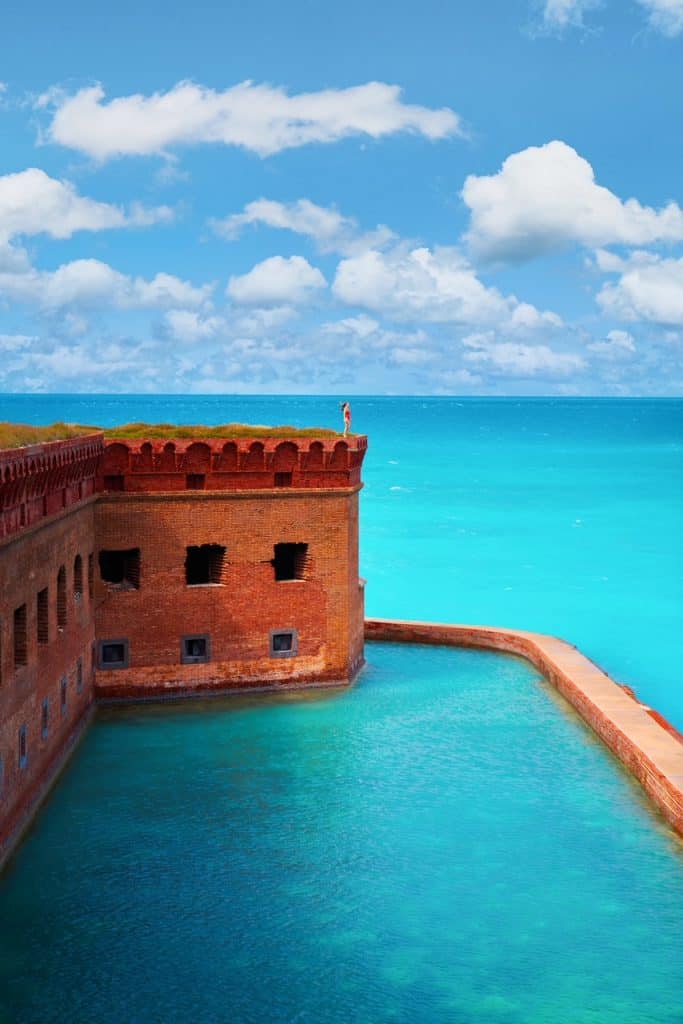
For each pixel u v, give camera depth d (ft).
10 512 82.48
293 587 124.36
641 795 96.43
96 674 117.60
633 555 256.11
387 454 588.50
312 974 68.74
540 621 191.11
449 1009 65.36
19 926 73.61
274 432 127.13
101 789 96.53
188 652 121.19
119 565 126.62
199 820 90.22
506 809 93.20
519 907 76.79
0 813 80.59
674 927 74.54
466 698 125.49
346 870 81.82
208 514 120.06
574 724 116.37
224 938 72.59
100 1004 65.41
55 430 107.34
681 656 168.45
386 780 99.40
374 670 136.98
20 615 87.76
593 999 66.49
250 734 111.14
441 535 285.23
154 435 122.21
